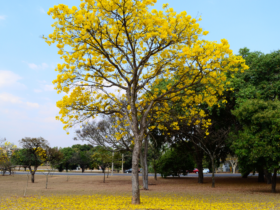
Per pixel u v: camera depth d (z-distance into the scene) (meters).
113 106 10.76
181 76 9.65
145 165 16.70
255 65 17.12
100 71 9.89
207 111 18.83
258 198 11.30
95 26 8.70
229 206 8.80
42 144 24.08
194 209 7.96
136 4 8.37
